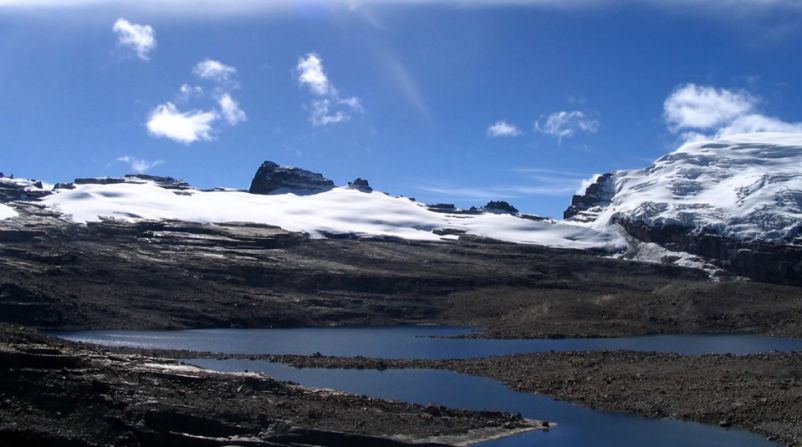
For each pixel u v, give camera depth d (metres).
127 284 152.38
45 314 124.56
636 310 156.62
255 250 195.75
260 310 152.88
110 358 60.06
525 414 63.22
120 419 49.59
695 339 130.12
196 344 110.31
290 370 83.44
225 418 51.03
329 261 196.62
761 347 114.56
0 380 50.41
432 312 166.88
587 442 54.47
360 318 159.12
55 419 48.62
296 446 49.47
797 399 62.44
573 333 135.75
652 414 62.78
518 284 190.00
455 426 56.34
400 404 60.31
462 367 86.94
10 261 149.50
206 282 164.25
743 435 56.72
